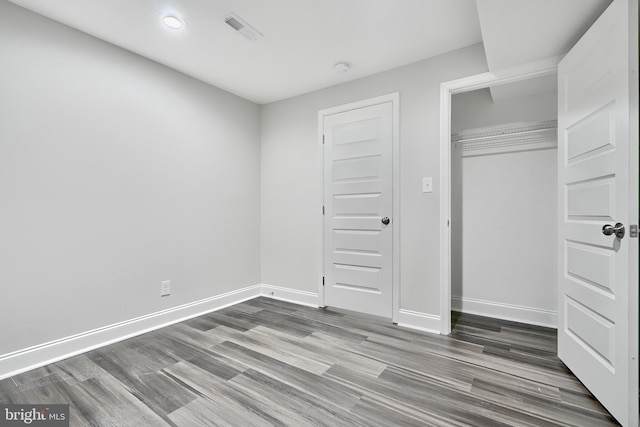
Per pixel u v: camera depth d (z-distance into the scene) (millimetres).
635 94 1259
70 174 2068
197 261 2887
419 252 2543
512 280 2754
